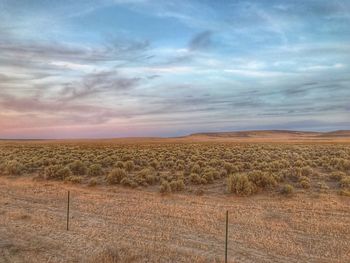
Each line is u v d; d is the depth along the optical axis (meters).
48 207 16.23
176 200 17.84
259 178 20.62
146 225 13.06
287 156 39.78
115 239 11.27
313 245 10.92
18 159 38.00
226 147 64.25
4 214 14.58
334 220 13.80
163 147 67.81
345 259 9.78
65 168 25.56
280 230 12.53
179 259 9.54
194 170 26.33
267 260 9.69
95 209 15.76
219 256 9.91
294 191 19.58
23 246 10.36
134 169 29.75
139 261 9.34
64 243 10.73
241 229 12.65
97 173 26.88
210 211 15.31
